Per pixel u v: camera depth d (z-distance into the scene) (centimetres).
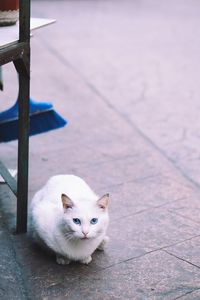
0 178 246
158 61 427
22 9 196
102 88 369
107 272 201
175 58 434
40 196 214
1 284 194
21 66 199
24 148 208
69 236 195
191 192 252
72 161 274
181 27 522
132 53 445
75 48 452
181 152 288
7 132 252
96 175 263
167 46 464
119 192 249
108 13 566
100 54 440
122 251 212
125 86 374
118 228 224
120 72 401
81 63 417
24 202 215
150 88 372
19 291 192
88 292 193
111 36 489
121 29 511
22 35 198
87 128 309
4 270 200
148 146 293
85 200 194
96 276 200
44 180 256
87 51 446
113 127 312
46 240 200
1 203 235
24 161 210
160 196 248
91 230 191
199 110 337
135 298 191
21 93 203
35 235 207
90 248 200
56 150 284
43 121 254
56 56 431
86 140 296
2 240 214
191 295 192
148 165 274
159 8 590
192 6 602
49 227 200
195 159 281
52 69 401
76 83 376
